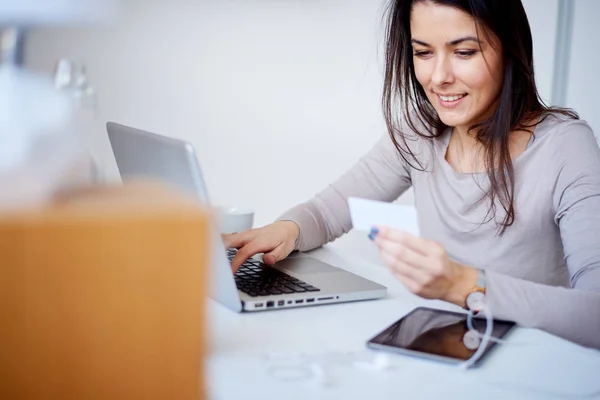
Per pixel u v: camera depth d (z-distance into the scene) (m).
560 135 1.42
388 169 1.73
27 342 0.57
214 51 2.35
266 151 2.47
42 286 0.56
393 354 0.95
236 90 2.40
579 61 2.68
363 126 2.56
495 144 1.43
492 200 1.47
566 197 1.36
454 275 1.07
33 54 2.11
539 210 1.42
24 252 0.55
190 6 2.29
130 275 0.58
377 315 1.13
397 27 1.57
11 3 0.93
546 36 2.64
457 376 0.88
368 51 2.51
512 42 1.36
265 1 2.37
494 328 1.05
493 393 0.83
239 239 1.43
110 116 2.27
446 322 1.07
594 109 2.71
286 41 2.42
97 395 0.59
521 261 1.47
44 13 0.93
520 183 1.44
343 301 1.20
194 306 0.60
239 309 1.12
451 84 1.38
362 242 2.55
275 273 1.33
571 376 0.89
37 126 0.87
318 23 2.44
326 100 2.50
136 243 0.57
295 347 0.97
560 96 2.68
